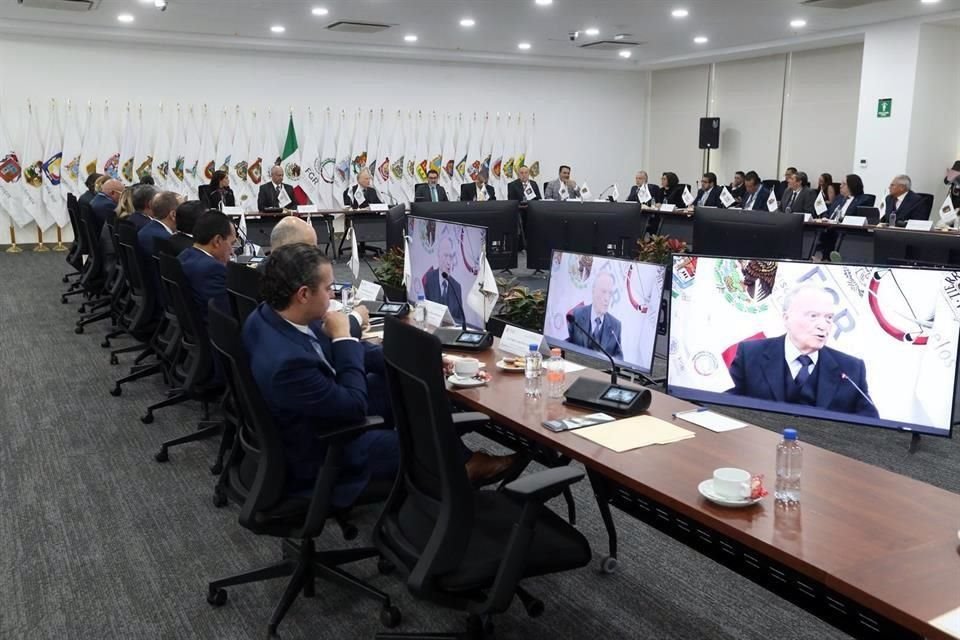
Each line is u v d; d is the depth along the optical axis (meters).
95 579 2.67
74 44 10.61
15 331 6.24
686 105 14.39
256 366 2.21
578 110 14.59
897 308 2.22
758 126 13.03
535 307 3.52
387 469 2.36
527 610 2.40
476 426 2.17
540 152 14.34
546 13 9.38
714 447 2.05
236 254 6.03
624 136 15.16
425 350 1.70
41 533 3.00
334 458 2.21
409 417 1.92
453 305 3.44
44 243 11.02
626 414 2.29
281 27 10.33
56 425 4.17
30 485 3.43
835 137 11.79
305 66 12.05
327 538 2.98
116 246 5.18
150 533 3.01
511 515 2.04
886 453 3.73
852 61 11.42
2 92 10.37
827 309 2.29
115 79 10.91
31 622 2.41
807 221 8.54
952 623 1.24
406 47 12.16
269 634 2.33
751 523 1.61
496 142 13.79
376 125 12.66
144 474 3.55
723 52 12.44
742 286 2.40
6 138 10.45
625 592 2.58
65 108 10.69
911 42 9.74
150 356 5.49
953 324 2.17
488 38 11.38
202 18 9.64
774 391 2.37
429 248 3.64
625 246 5.46
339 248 10.44
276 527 2.26
